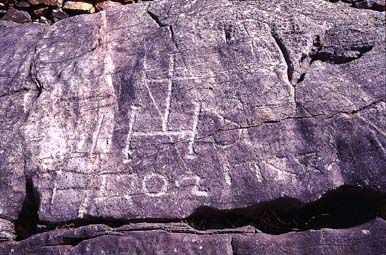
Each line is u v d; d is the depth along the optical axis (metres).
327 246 2.00
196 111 2.25
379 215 2.06
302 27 2.38
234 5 2.54
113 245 2.06
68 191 2.18
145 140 2.23
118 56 2.47
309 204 2.08
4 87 2.46
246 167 2.13
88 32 2.59
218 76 2.31
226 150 2.17
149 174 2.17
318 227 2.10
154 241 2.05
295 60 2.29
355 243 1.99
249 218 2.13
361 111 2.14
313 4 2.52
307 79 2.25
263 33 2.38
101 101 2.34
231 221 2.12
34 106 2.37
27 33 2.68
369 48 2.28
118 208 2.12
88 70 2.43
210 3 2.58
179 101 2.28
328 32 2.37
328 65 2.29
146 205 2.12
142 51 2.45
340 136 2.12
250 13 2.47
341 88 2.20
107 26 2.60
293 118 2.18
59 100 2.37
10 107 2.40
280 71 2.28
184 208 2.10
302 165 2.10
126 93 2.34
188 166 2.16
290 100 2.21
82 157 2.23
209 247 2.03
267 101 2.22
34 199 2.22
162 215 2.10
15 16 3.00
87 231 2.10
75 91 2.38
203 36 2.42
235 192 2.10
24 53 2.57
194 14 2.53
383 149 2.07
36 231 2.17
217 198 2.10
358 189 2.06
